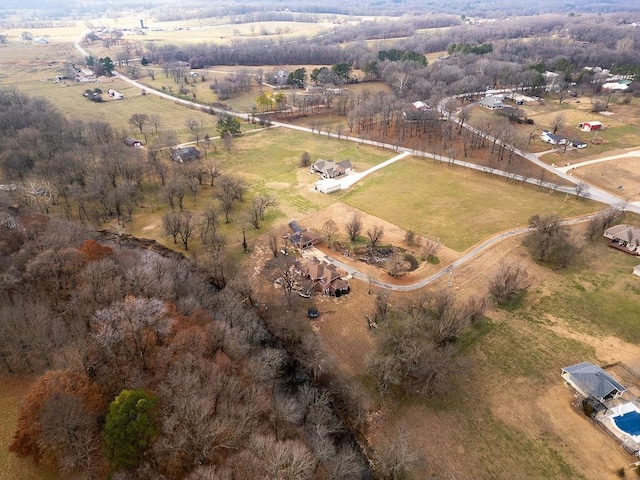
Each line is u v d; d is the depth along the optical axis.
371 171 151.00
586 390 67.06
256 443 51.88
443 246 107.06
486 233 111.31
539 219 107.62
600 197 127.88
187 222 108.56
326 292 92.00
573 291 90.25
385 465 57.38
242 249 108.69
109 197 120.88
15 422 57.03
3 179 130.75
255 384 63.94
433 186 138.25
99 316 66.38
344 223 118.69
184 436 51.94
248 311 84.56
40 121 161.50
